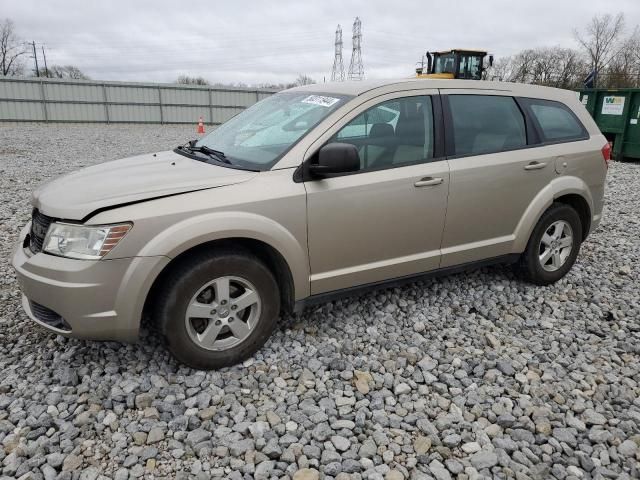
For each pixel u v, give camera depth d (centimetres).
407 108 367
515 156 408
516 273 456
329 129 333
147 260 276
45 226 294
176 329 293
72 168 1162
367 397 295
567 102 462
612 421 277
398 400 294
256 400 289
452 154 380
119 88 2930
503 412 283
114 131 2492
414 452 253
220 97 3161
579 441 264
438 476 236
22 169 1119
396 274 371
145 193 286
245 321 321
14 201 771
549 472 243
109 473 235
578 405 289
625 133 1397
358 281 355
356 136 342
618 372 327
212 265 295
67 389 292
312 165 321
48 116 2838
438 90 383
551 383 312
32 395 288
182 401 286
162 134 2362
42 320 297
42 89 2783
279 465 240
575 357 345
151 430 261
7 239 571
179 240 280
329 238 333
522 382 311
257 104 427
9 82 2706
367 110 349
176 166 340
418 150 367
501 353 345
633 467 247
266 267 317
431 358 337
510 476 240
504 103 418
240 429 263
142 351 331
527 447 258
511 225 418
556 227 448
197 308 298
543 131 435
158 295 292
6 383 296
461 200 383
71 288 271
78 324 277
